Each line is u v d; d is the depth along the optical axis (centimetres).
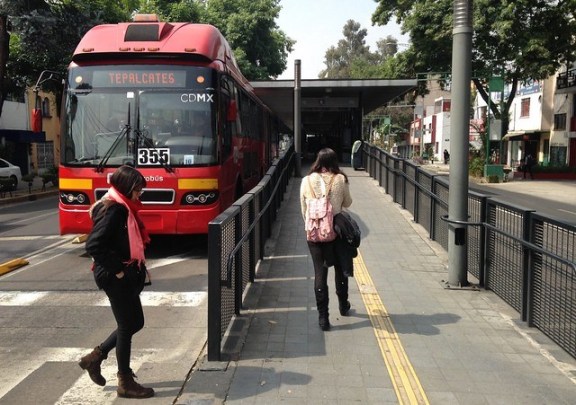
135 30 884
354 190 1680
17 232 1234
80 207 861
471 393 416
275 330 548
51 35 2136
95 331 566
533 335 539
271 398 404
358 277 757
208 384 426
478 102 5344
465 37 683
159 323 587
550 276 522
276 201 1241
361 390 418
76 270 834
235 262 577
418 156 6569
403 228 1109
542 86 4166
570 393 417
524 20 2889
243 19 3772
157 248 999
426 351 498
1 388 434
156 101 873
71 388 433
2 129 3066
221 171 899
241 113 1190
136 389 409
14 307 649
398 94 2725
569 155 3800
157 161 860
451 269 711
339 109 2869
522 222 576
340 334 539
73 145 866
